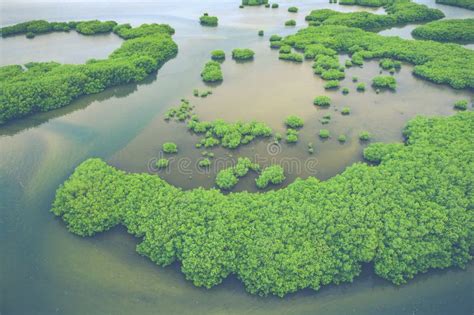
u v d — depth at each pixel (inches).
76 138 2881.4
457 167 2258.9
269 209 2063.2
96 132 2952.8
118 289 1857.8
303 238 1907.0
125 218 2107.5
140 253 1989.4
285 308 1774.1
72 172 2541.8
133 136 2896.2
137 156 2674.7
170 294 1833.2
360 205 2039.9
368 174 2261.3
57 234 2130.9
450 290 1839.3
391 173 2271.2
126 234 2117.4
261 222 1990.7
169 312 1763.0
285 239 1909.4
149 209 2089.1
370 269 1923.0
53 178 2497.5
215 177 2481.5
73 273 1934.1
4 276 1925.4
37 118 3142.2
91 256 2011.6
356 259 1886.1
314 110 3169.3
